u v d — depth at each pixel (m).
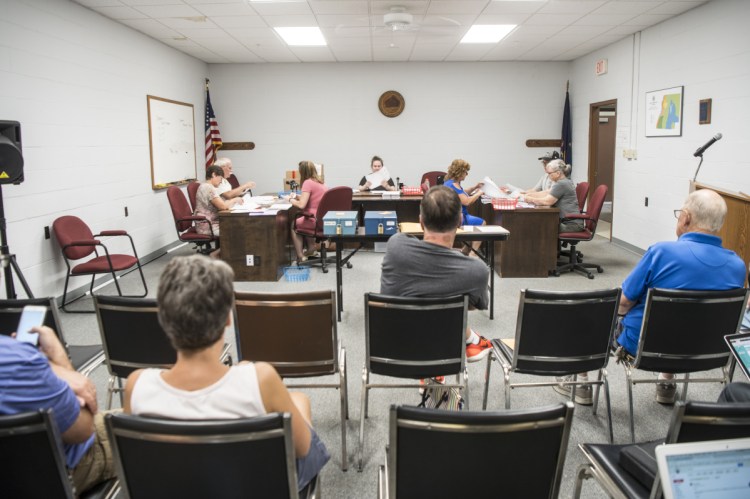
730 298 2.05
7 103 3.78
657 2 4.96
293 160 8.56
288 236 5.88
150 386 1.10
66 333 3.77
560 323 2.10
